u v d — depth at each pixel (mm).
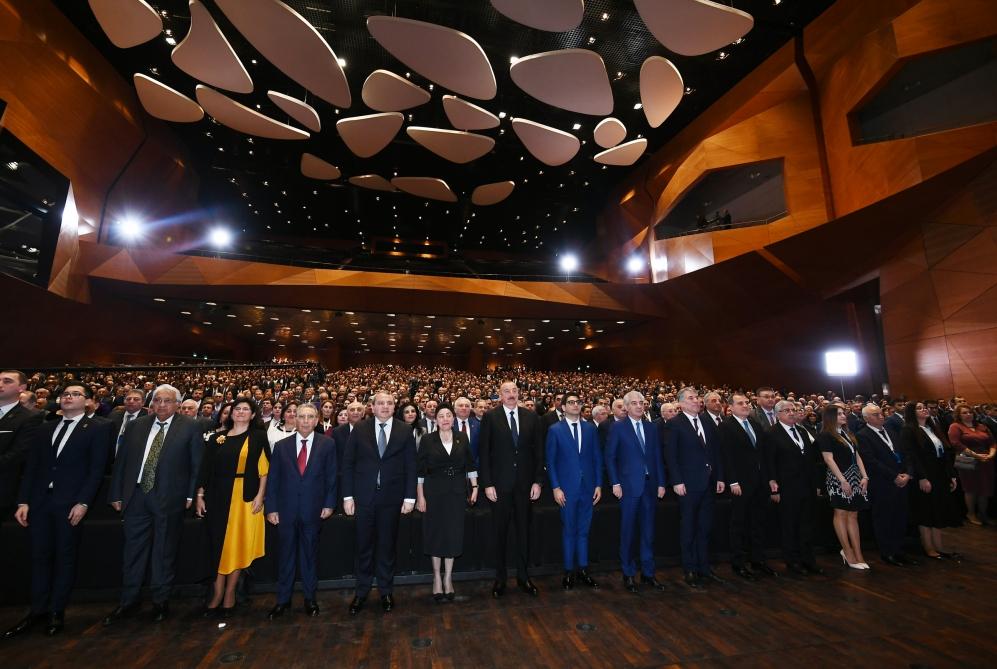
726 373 19156
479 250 34750
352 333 27391
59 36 12672
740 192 15984
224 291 18469
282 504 3168
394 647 2637
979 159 9258
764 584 3598
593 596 3395
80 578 3277
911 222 10641
